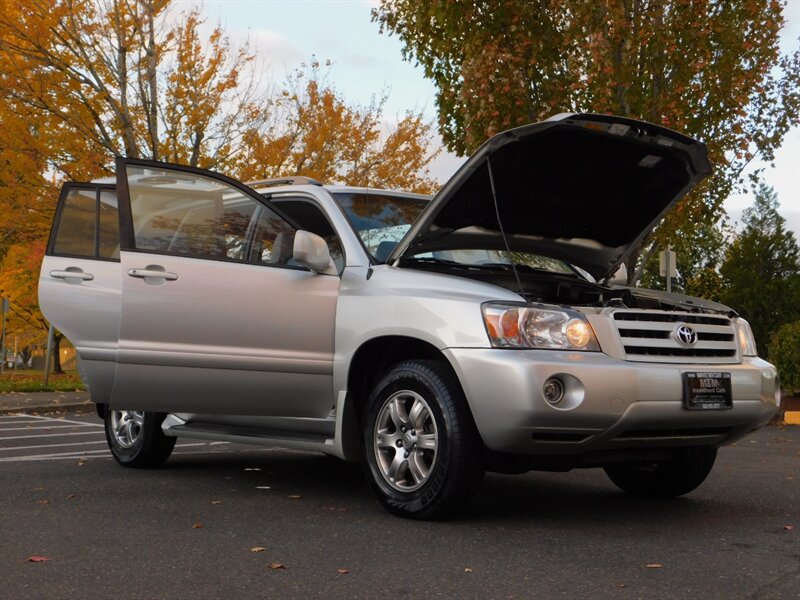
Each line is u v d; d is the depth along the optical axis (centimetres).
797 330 1548
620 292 591
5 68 1609
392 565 405
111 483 642
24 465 743
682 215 1437
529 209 586
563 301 580
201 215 582
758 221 7462
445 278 519
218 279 570
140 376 571
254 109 1828
